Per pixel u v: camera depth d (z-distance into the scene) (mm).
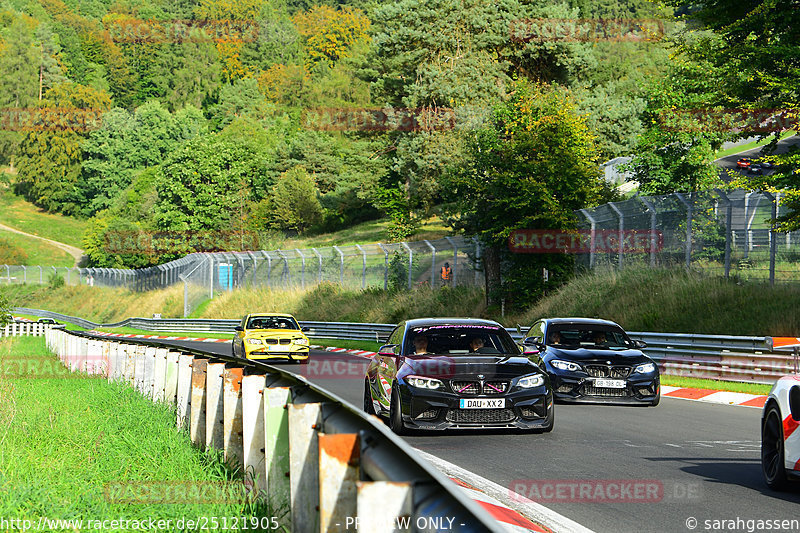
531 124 90688
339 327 118562
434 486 9211
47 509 17000
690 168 106688
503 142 92500
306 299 138625
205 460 22125
